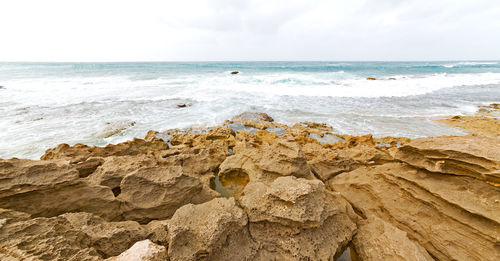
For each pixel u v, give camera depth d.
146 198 5.19
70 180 4.70
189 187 5.56
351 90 25.12
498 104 18.08
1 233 3.07
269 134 11.23
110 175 5.68
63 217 3.88
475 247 4.14
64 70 54.62
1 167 4.27
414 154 5.46
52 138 11.48
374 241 4.61
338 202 5.39
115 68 63.47
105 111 16.69
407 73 46.75
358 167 7.61
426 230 4.75
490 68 56.81
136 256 3.05
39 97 20.91
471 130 12.91
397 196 5.52
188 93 23.48
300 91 24.59
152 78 36.25
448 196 4.64
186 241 3.82
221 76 38.69
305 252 4.20
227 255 3.96
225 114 16.41
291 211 4.39
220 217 4.07
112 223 4.20
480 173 4.37
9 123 13.60
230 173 7.27
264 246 4.33
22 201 4.27
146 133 12.60
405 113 16.81
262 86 27.58
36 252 2.96
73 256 3.09
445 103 19.78
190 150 8.71
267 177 6.44
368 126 14.05
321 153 8.30
